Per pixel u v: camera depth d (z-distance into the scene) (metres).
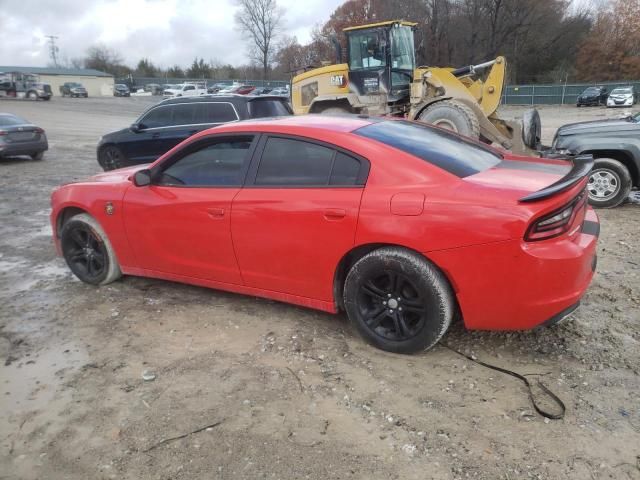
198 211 4.16
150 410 3.11
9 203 9.16
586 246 3.24
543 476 2.52
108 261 4.88
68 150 17.59
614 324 3.98
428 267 3.32
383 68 12.26
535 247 3.07
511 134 11.48
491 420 2.92
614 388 3.18
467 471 2.56
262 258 3.96
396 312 3.54
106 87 75.88
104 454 2.77
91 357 3.73
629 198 8.27
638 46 57.31
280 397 3.19
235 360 3.62
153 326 4.17
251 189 3.97
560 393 3.14
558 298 3.14
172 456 2.73
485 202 3.16
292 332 3.98
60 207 5.05
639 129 7.33
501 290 3.17
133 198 4.55
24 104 44.06
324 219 3.59
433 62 51.38
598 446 2.70
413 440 2.79
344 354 3.65
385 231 3.38
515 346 3.69
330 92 13.15
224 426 2.94
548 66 60.50
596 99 44.56
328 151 3.72
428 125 4.43
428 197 3.31
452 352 3.64
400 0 51.66
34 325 4.26
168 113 11.06
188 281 4.50
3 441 2.90
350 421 2.96
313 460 2.67
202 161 4.27
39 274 5.46
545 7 52.19
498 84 11.85
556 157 4.49
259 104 10.51
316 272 3.75
